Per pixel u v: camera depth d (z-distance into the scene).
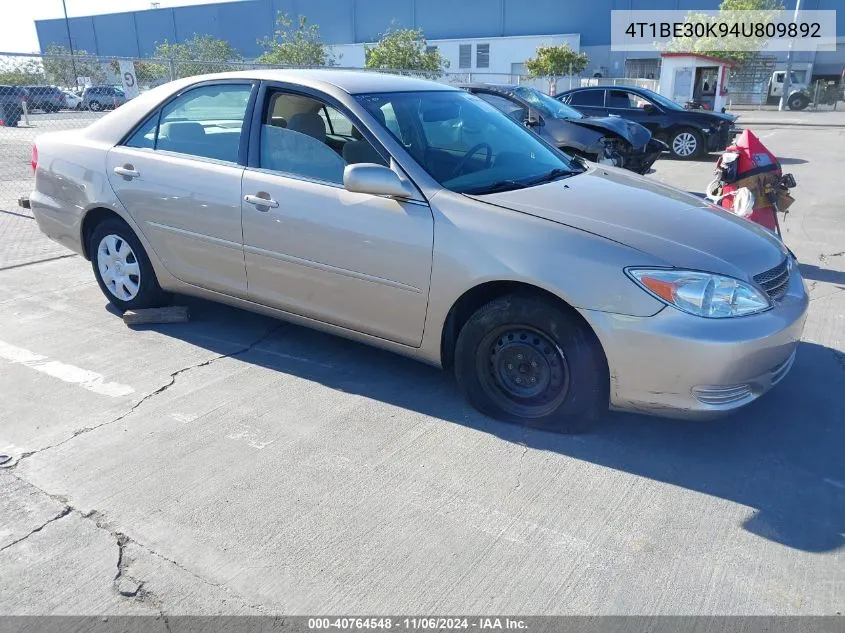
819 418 3.56
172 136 4.35
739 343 2.89
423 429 3.43
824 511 2.82
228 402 3.70
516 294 3.24
